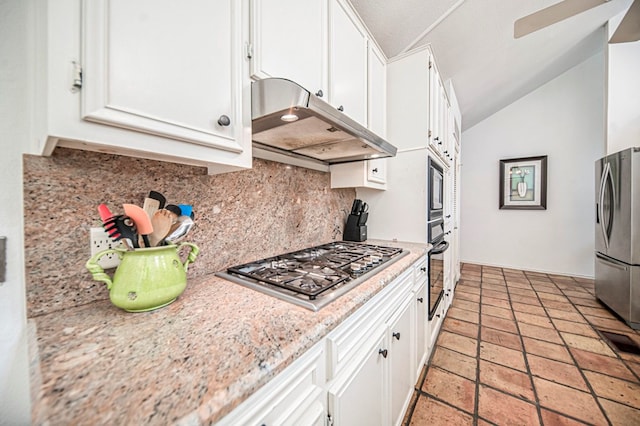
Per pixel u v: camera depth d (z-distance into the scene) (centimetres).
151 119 54
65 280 64
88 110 46
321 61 106
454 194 310
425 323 163
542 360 173
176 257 70
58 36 43
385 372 96
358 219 180
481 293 304
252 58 77
